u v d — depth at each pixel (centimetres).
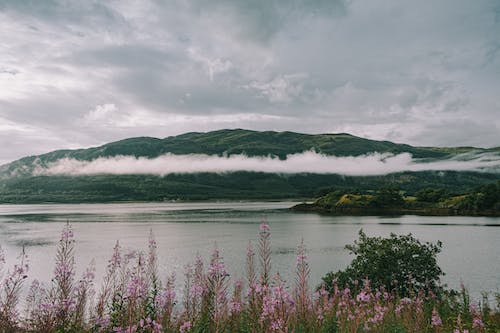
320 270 4516
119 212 19875
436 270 2317
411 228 10000
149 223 12450
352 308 1266
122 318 940
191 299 1170
